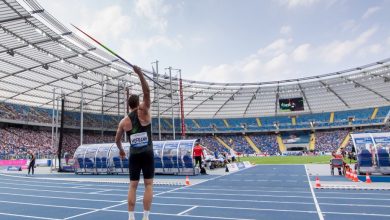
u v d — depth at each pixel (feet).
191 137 253.03
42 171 90.68
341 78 226.99
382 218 22.40
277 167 88.53
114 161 73.77
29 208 28.99
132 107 13.62
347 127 226.79
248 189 41.14
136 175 13.14
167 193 38.29
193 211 26.21
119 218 23.79
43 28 94.84
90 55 121.90
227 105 261.03
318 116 244.22
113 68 142.51
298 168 81.66
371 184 43.39
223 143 246.88
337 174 61.72
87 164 76.64
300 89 247.29
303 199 31.81
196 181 53.11
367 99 226.79
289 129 242.37
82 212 26.53
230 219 22.82
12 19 86.58
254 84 242.58
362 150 52.54
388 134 52.29
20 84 142.72
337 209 26.04
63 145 173.58
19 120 163.43
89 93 171.22
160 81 174.70
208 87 234.79
